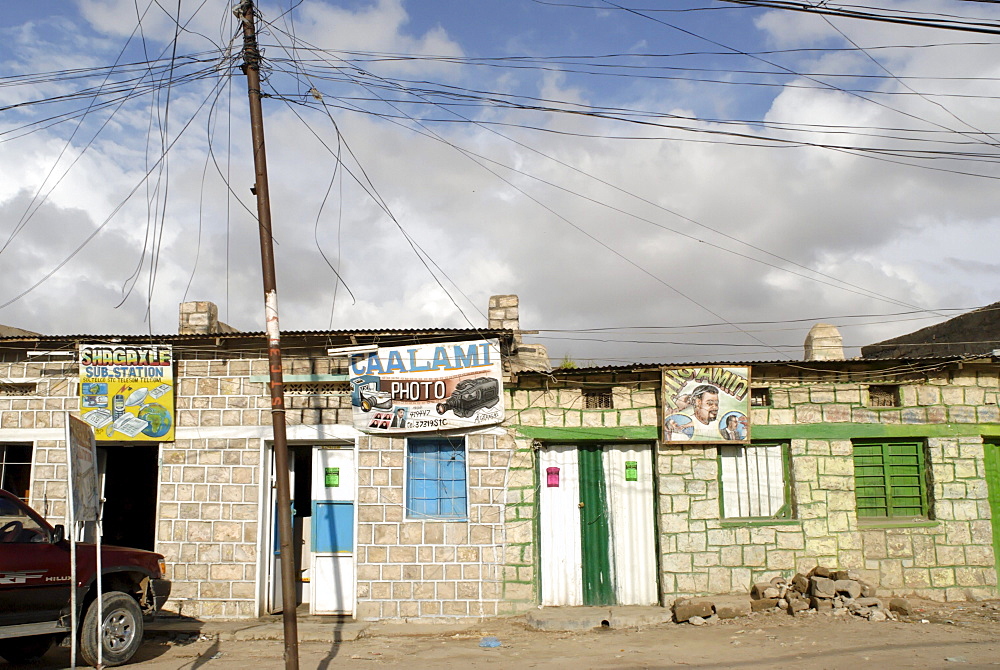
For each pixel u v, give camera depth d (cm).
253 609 1279
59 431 1339
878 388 1368
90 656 973
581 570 1305
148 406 1326
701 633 1135
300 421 1323
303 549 1375
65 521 1305
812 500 1310
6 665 1040
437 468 1323
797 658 974
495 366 1305
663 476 1309
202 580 1290
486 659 1034
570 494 1326
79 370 1336
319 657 1060
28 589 941
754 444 1335
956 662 929
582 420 1324
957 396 1348
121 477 1500
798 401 1339
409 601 1273
